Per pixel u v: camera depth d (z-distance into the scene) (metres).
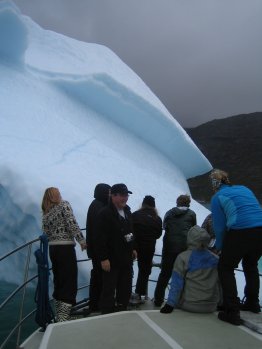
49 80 9.55
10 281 5.39
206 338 2.26
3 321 4.02
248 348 2.12
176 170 11.95
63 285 3.01
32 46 10.89
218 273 2.64
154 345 2.15
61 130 7.85
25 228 5.21
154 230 3.66
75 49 11.91
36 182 5.21
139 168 9.06
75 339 2.24
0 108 7.25
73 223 3.01
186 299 2.79
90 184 6.21
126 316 2.67
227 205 2.56
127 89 10.45
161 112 11.12
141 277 3.71
